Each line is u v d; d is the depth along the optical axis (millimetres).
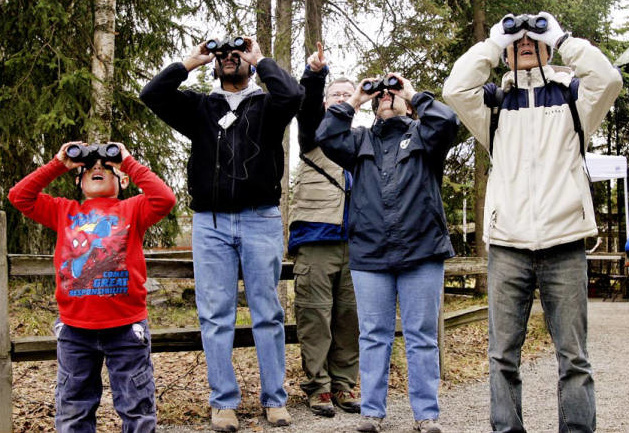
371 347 3348
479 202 11766
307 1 8117
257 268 3490
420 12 8938
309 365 3832
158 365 5227
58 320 2781
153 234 9195
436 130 3281
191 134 3574
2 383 3215
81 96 7625
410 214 3281
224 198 3441
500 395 2859
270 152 3539
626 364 5684
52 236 8570
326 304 3855
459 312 5496
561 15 11625
